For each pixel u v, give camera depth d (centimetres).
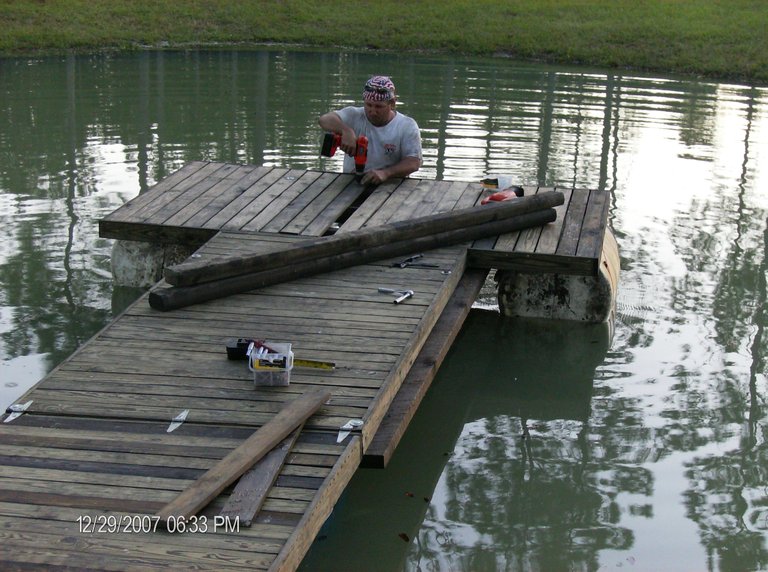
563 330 645
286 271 555
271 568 307
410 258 602
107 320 620
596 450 504
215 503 342
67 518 331
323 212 670
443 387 577
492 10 1816
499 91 1321
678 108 1248
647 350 614
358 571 402
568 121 1150
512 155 986
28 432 388
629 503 454
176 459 371
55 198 839
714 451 500
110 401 414
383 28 1727
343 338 482
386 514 447
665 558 410
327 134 734
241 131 1063
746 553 414
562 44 1630
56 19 1619
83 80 1302
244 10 1775
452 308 572
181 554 314
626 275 726
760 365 593
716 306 677
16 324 609
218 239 611
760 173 973
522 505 453
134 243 671
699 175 962
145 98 1211
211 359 456
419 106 1206
